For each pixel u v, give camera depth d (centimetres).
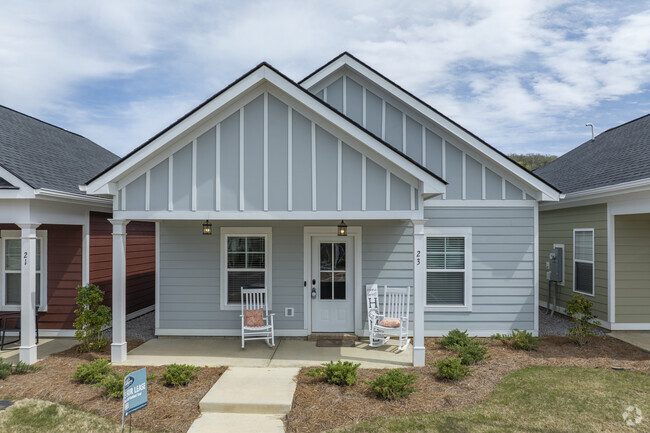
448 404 554
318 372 639
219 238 930
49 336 938
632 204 892
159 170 722
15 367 704
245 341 895
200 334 928
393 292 902
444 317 916
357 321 913
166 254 934
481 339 893
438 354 779
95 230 977
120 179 726
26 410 549
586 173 1170
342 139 706
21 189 743
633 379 642
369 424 503
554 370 682
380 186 705
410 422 506
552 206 1208
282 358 768
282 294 926
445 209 920
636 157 1014
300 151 711
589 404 555
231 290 937
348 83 941
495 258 916
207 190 719
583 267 1068
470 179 919
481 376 653
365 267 919
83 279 944
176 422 521
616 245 960
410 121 929
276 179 713
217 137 716
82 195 875
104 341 816
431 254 924
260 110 715
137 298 1161
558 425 502
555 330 980
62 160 1033
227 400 562
